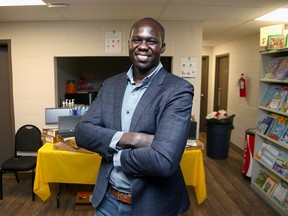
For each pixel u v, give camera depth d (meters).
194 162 2.44
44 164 2.47
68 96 3.61
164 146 0.86
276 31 2.88
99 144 0.99
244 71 4.55
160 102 0.95
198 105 3.29
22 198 2.87
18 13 2.78
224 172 3.73
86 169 2.45
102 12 2.75
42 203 2.76
